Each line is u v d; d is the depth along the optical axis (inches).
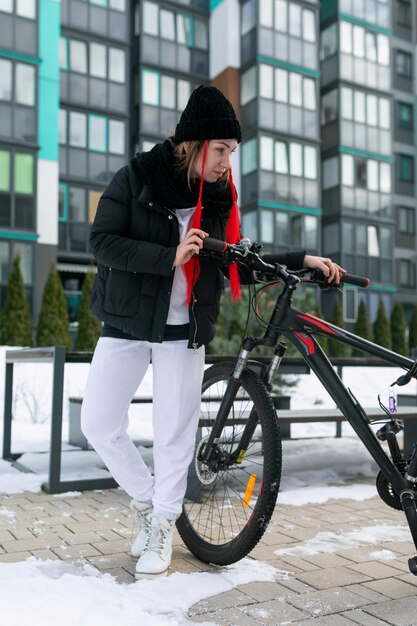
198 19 919.0
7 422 176.9
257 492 89.3
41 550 92.6
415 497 76.0
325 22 980.6
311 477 159.0
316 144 914.7
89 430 84.5
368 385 432.1
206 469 95.0
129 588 75.3
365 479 158.7
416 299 1056.2
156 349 85.4
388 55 1010.1
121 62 831.7
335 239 936.9
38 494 134.6
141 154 83.4
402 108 1090.1
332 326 83.6
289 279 87.0
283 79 892.6
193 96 80.6
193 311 83.4
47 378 345.1
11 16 710.5
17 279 603.8
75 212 786.2
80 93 798.5
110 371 83.4
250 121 880.3
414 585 80.4
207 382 102.3
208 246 77.5
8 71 701.3
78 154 791.1
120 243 78.3
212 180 82.1
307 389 411.5
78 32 800.9
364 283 93.6
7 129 696.4
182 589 75.7
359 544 99.9
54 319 603.8
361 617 69.4
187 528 92.7
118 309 80.7
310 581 81.4
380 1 1008.9
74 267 815.7
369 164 969.5
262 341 91.0
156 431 86.8
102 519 112.4
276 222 866.8
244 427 90.0
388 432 78.7
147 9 871.1
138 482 87.1
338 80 948.0
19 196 695.1
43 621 63.5
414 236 1072.2
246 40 894.4
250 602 73.4
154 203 80.7
